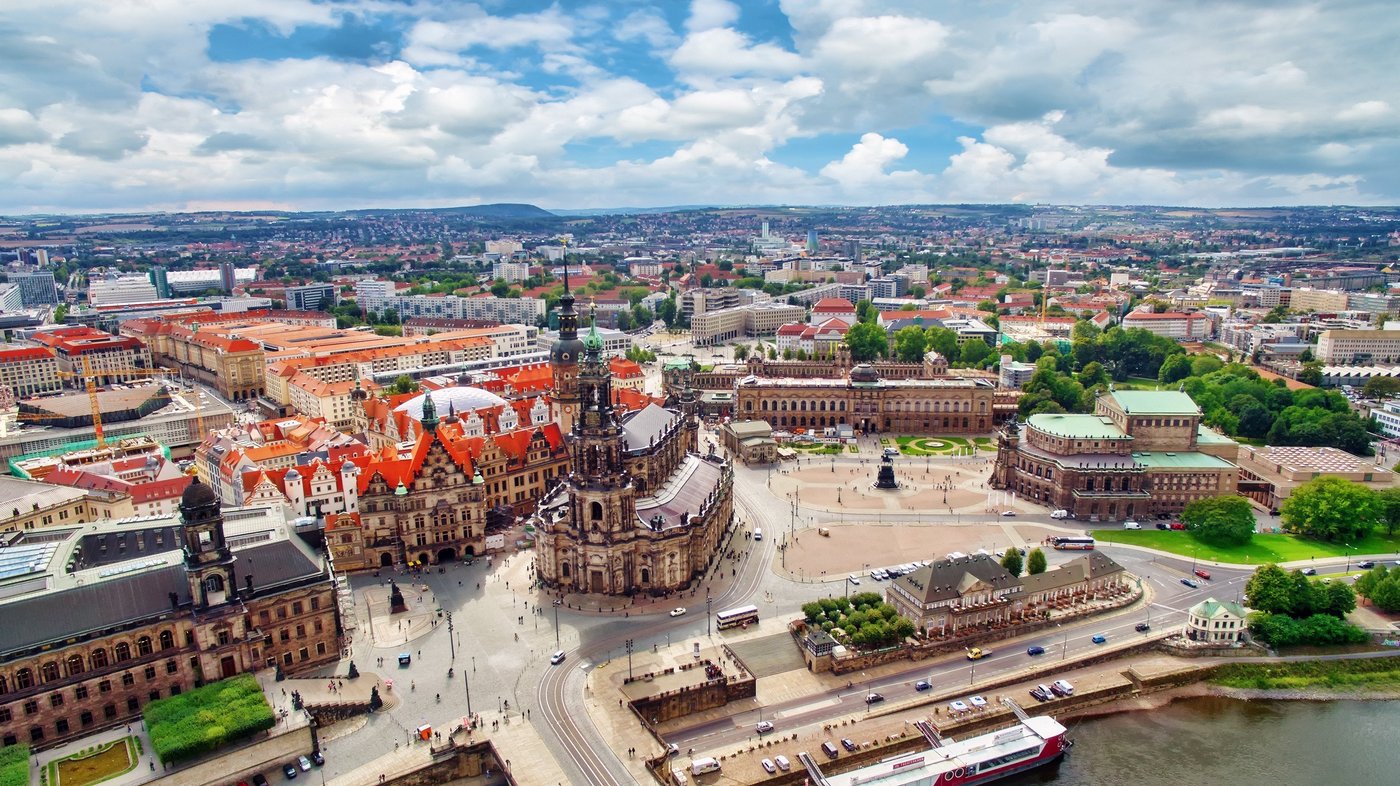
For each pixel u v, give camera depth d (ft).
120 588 489.67
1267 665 576.20
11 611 458.50
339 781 445.78
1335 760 493.77
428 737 476.95
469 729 483.10
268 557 540.11
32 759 438.81
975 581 602.44
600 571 653.30
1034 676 556.10
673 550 655.35
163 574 506.07
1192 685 565.12
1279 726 526.57
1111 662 579.07
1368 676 571.28
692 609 636.07
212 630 497.46
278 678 515.09
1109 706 542.98
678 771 460.96
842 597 625.82
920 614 590.96
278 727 461.37
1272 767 486.79
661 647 578.25
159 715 456.45
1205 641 594.24
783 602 648.79
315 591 541.34
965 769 463.42
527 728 487.61
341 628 579.48
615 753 467.52
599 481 636.89
